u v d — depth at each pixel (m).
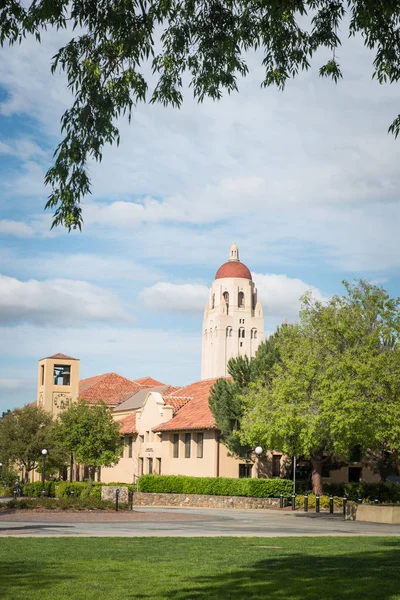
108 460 61.94
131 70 13.56
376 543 22.33
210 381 66.25
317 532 27.31
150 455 61.19
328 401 36.50
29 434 65.81
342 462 53.16
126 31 13.22
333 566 16.55
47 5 12.84
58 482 60.22
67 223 13.11
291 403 41.22
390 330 38.62
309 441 39.88
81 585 13.46
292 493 46.75
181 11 13.95
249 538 23.41
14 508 38.31
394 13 13.79
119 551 18.84
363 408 35.81
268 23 14.21
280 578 14.73
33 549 18.91
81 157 13.14
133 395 81.44
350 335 39.66
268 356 50.28
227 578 14.65
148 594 12.69
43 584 13.51
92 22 13.17
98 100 13.29
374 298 40.25
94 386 86.69
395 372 36.62
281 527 29.81
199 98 14.52
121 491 43.12
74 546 19.81
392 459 52.94
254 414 43.44
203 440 53.97
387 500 49.53
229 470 52.69
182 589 13.23
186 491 50.06
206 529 27.97
